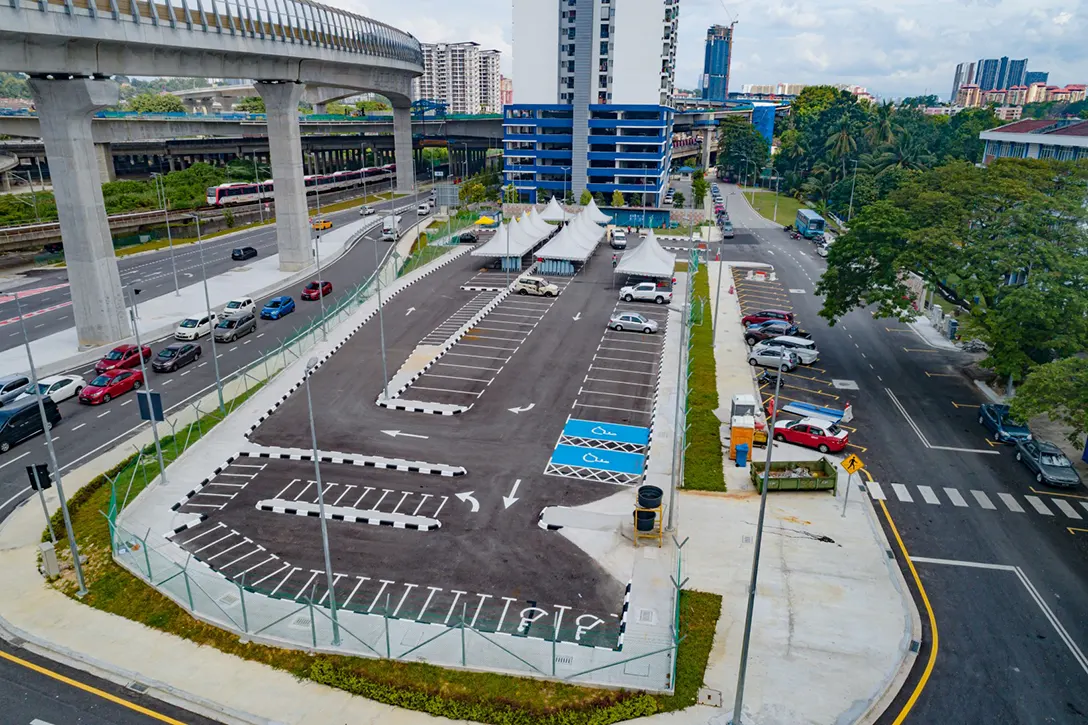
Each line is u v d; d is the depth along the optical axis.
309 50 80.19
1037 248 43.94
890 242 49.97
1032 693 23.61
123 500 33.91
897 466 38.72
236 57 69.56
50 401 43.09
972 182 50.91
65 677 23.81
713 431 42.25
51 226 89.12
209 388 48.94
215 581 28.41
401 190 146.75
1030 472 38.09
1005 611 27.64
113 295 56.41
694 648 25.09
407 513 33.69
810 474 37.00
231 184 118.19
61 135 51.62
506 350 56.38
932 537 32.44
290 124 79.50
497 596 27.95
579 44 120.06
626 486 36.41
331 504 34.47
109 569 29.50
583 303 70.06
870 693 23.28
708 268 86.44
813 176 152.75
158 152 142.50
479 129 169.25
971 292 44.09
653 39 118.31
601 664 24.28
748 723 21.92
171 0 57.88
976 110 161.38
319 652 24.94
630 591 28.16
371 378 50.28
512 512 33.91
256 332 61.44
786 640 25.67
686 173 187.75
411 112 149.88
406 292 73.19
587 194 123.12
